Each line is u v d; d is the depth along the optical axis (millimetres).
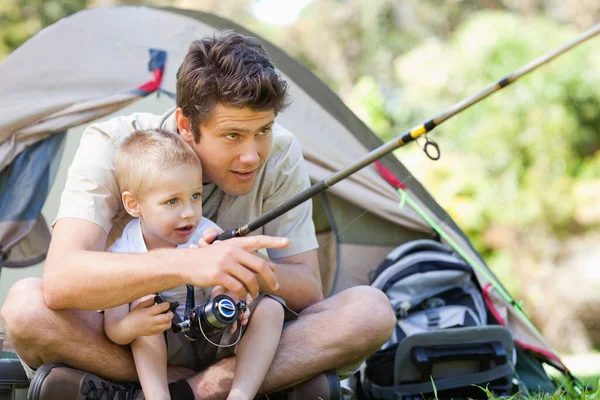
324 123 4625
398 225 4625
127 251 2865
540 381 4375
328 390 2801
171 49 4488
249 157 2766
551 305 9711
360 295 2891
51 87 4352
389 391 3803
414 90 10977
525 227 9758
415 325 4051
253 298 2703
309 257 3152
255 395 2797
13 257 4266
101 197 2844
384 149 2674
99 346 2719
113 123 3037
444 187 9586
